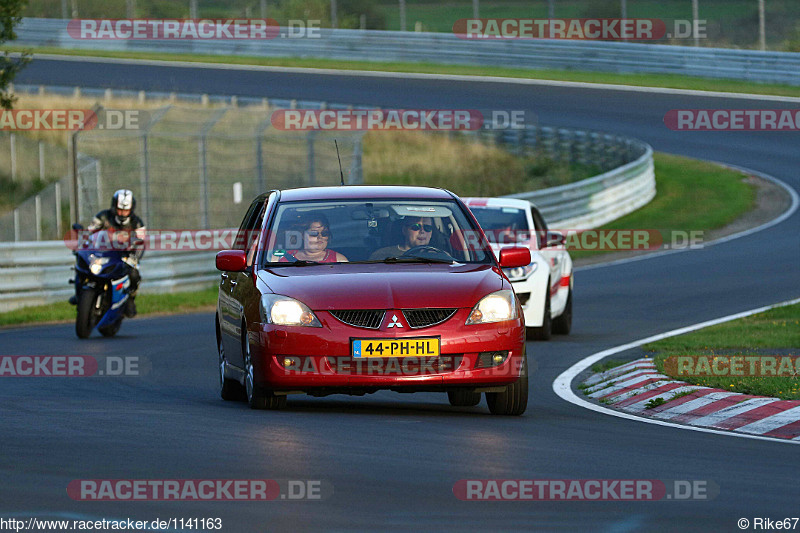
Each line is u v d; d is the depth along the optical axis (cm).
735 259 7981
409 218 3094
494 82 16238
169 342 4944
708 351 4016
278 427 2544
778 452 2386
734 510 1792
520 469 2084
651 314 5716
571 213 9675
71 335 5316
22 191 11475
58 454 2192
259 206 3306
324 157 12394
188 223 11112
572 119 14075
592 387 3562
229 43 18662
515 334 2784
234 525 1648
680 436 2605
